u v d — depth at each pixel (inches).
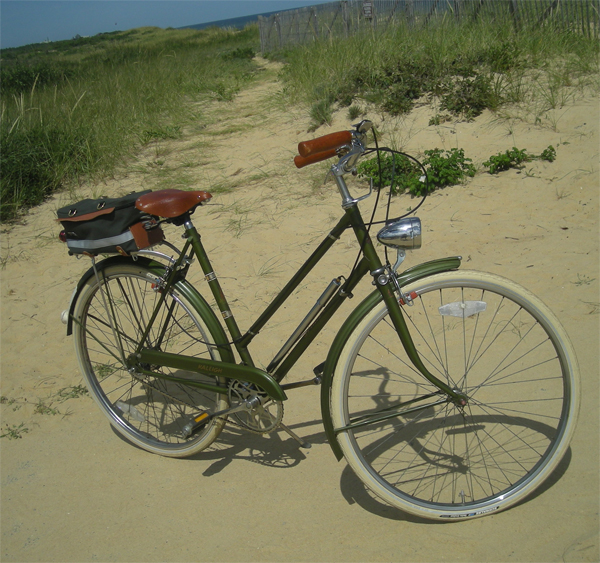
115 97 383.6
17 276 186.7
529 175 199.5
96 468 103.3
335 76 318.0
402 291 80.5
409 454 96.7
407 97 273.3
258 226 197.2
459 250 163.8
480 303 81.6
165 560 82.4
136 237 93.0
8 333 154.5
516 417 102.3
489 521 82.7
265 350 132.3
